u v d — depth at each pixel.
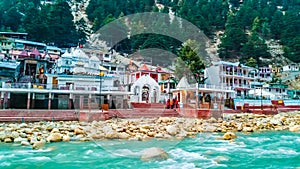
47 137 14.59
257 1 137.50
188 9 103.94
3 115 21.31
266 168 9.90
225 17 118.81
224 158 10.97
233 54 90.06
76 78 26.17
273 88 56.44
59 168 9.16
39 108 27.94
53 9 83.50
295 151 12.99
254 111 35.34
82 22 88.75
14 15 83.56
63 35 78.31
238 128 21.11
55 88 27.98
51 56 51.84
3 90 26.05
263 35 112.81
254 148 13.68
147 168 8.54
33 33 73.56
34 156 10.95
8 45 57.75
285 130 21.81
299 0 150.38
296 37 101.00
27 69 38.94
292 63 92.00
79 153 11.20
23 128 17.33
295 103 45.34
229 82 48.22
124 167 8.69
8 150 12.12
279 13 122.25
